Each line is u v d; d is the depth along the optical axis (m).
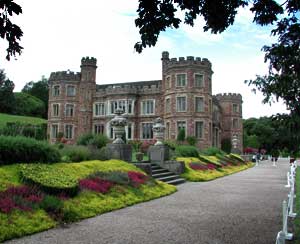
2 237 7.25
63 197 10.20
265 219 10.02
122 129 19.55
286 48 5.72
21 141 11.93
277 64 5.90
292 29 5.98
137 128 56.88
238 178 24.20
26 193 9.36
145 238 7.77
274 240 7.79
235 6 6.58
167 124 51.06
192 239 7.77
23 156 11.88
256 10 6.39
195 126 48.62
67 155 15.68
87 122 61.50
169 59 53.84
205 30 7.10
